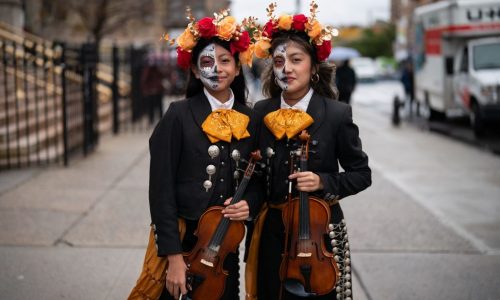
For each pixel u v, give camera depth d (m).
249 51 3.31
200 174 3.26
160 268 3.30
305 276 3.17
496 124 16.73
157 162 3.24
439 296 5.03
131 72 16.11
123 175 9.53
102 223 6.90
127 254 5.92
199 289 3.18
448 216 7.59
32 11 20.98
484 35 16.61
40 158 10.32
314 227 3.21
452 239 6.55
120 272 5.46
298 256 3.17
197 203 3.24
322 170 3.29
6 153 9.79
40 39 17.34
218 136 3.23
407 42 44.53
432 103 18.64
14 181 8.83
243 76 3.48
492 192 8.98
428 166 11.20
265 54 3.35
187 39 3.26
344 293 3.29
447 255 6.05
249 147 3.32
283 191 3.29
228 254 3.26
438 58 17.66
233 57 3.30
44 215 7.15
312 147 3.27
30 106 11.99
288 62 3.26
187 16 3.35
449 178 10.05
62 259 5.74
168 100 21.61
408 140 15.01
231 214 3.14
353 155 3.33
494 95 14.55
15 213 7.20
